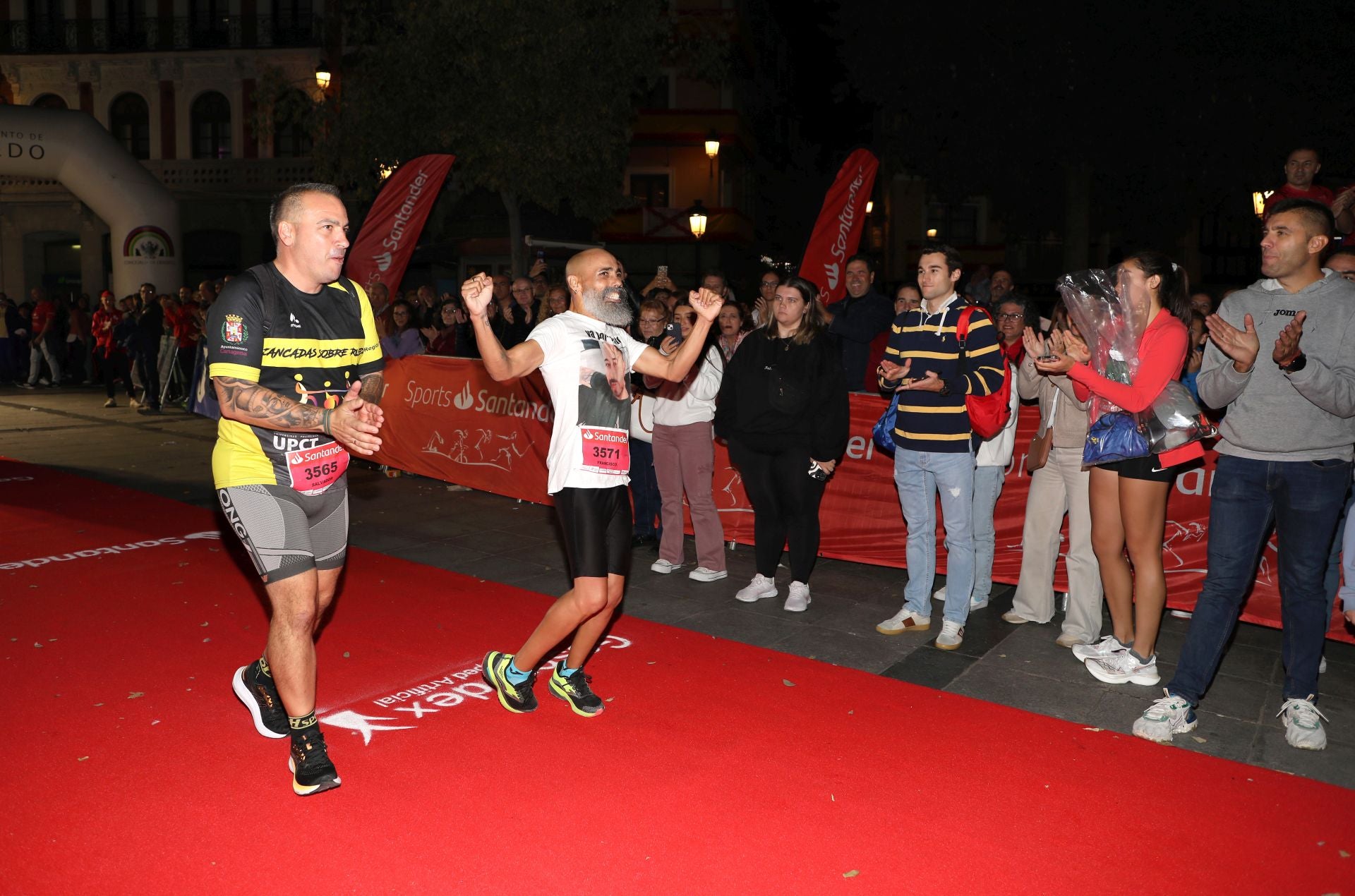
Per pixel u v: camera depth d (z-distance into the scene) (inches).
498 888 118.0
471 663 187.8
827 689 179.5
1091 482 188.4
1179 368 171.5
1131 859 126.2
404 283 1054.4
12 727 158.2
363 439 126.6
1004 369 197.0
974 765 150.3
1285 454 156.5
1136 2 766.5
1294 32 740.7
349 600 224.4
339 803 136.2
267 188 1149.7
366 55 761.6
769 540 231.6
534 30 684.1
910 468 208.2
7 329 724.0
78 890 116.2
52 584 232.5
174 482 358.9
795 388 218.4
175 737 155.5
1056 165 887.1
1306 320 154.4
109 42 1150.3
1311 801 141.4
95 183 754.8
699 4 1015.0
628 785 142.4
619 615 220.8
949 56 817.5
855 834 130.7
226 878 119.0
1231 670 193.0
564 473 153.7
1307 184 250.8
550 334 153.1
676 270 1052.5
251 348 132.0
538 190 743.7
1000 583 251.4
